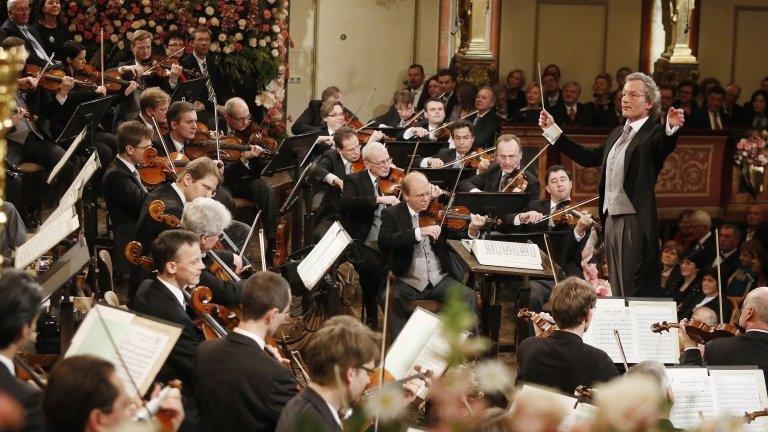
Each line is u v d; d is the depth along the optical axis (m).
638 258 8.38
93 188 9.73
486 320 8.59
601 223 8.77
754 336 6.48
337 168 10.84
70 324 5.91
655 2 17.31
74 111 9.84
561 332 5.94
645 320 7.06
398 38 16.30
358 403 4.40
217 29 13.63
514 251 8.04
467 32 15.61
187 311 6.41
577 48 17.42
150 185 8.74
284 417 4.22
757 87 17.91
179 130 9.59
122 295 8.95
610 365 5.88
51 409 3.51
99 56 13.45
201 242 6.69
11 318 4.18
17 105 10.13
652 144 8.26
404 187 8.59
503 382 2.89
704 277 10.33
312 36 16.14
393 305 8.40
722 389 5.96
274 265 9.98
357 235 9.45
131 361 4.73
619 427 2.37
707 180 14.77
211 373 4.92
